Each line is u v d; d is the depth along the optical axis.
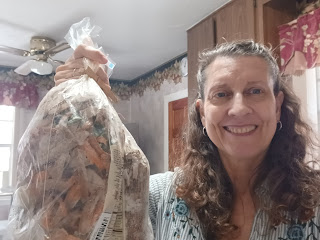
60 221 0.54
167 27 2.20
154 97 3.39
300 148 0.78
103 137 0.59
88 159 0.56
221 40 1.83
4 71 3.20
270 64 0.72
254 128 0.70
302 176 0.73
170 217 0.79
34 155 0.58
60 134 0.57
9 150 3.31
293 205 0.69
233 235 0.72
